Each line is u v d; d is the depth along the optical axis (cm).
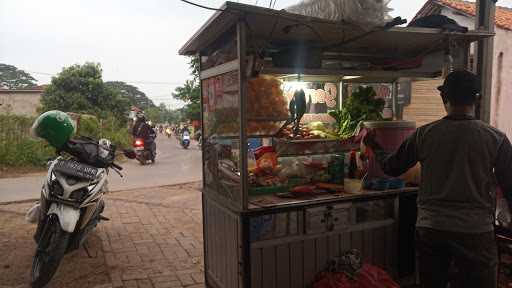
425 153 220
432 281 218
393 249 323
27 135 1192
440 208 211
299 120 316
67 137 376
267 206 264
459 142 208
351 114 343
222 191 301
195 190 803
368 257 314
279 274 283
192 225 546
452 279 215
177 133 3600
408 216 319
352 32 284
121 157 1496
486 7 334
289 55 284
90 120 1532
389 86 395
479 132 208
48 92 2450
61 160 368
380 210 320
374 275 271
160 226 541
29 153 1144
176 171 1128
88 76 2506
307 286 290
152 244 467
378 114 349
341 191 308
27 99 2755
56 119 372
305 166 320
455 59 324
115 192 781
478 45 333
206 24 270
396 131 318
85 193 357
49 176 360
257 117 286
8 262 407
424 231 218
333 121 372
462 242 204
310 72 291
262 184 298
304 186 305
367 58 359
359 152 317
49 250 333
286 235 284
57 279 368
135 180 948
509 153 207
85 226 379
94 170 367
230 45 281
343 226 296
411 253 324
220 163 303
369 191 308
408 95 384
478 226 204
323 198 288
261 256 276
